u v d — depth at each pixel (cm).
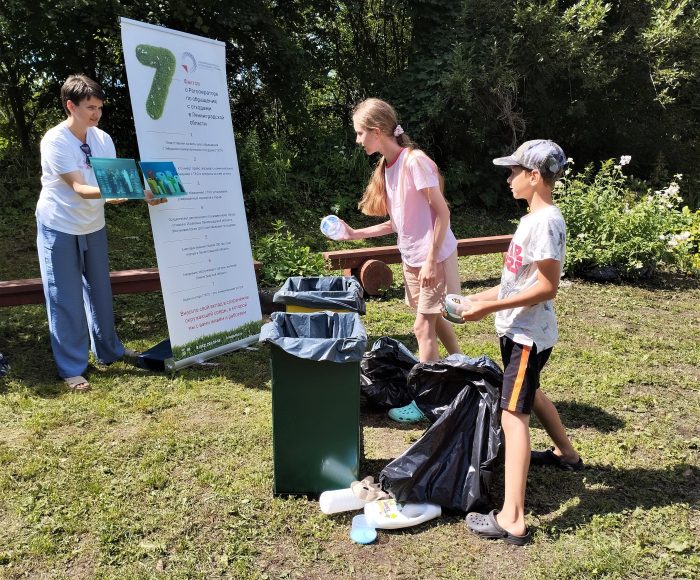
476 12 1184
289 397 297
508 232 1138
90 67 1006
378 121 360
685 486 328
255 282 541
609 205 839
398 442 372
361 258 727
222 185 505
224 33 1038
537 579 254
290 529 286
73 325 448
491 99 1177
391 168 372
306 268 686
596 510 303
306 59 1183
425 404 335
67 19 895
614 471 341
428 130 1211
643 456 359
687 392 462
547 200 280
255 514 295
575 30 1188
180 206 466
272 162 1046
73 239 440
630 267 814
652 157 1408
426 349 378
